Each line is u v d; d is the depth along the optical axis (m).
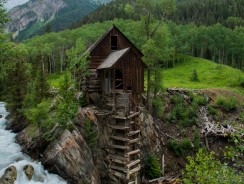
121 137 30.16
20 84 40.62
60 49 95.88
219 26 104.56
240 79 62.00
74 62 35.59
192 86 55.91
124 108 31.08
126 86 32.44
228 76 65.31
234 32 102.19
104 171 29.66
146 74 64.56
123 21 110.25
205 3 172.88
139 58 33.22
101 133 30.86
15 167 24.05
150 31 44.44
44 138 28.42
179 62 82.19
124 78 32.28
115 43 35.41
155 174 32.56
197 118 43.09
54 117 29.47
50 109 33.84
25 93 40.53
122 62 32.06
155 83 42.47
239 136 11.02
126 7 46.47
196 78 64.50
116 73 36.00
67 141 26.44
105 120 31.78
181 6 170.38
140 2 44.16
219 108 46.94
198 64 78.06
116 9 155.75
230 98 48.78
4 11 17.55
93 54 34.03
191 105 45.59
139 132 32.28
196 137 38.78
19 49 18.41
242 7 161.62
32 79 48.28
